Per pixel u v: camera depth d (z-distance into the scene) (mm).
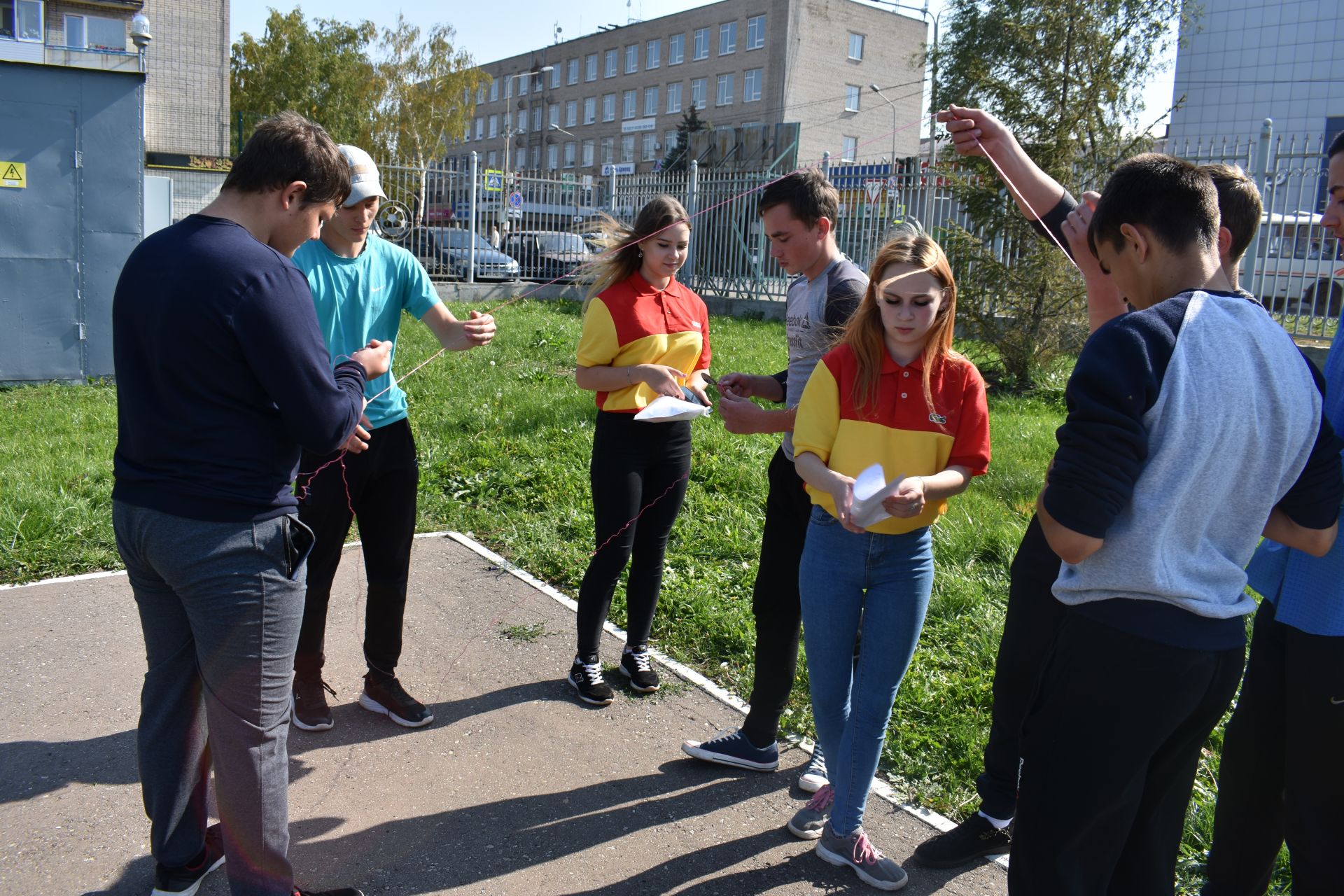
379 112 45531
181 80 28047
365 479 3234
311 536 2242
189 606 2119
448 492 6168
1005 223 10430
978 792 2924
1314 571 2080
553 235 18359
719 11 59938
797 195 2908
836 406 2568
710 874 2717
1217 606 1809
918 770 3268
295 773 3135
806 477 2531
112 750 3188
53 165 8812
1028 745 1964
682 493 3719
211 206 2244
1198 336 1770
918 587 2602
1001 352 10789
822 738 2781
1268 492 1821
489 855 2760
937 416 2504
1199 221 1877
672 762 3309
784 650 3111
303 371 2084
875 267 2502
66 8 25062
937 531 5383
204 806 2508
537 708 3627
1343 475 1942
